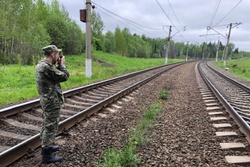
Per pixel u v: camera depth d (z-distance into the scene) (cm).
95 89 1159
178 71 2775
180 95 1098
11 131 527
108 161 388
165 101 956
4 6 3303
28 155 421
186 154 442
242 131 553
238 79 2122
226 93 1174
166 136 536
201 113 748
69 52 5041
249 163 404
